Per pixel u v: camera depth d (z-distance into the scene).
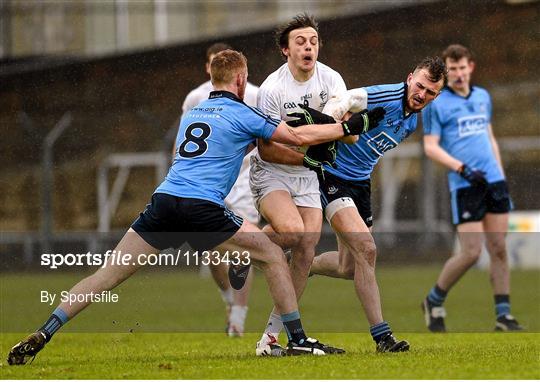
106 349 23.75
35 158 55.88
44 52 64.88
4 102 52.50
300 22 21.45
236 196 29.12
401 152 60.75
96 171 56.91
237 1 69.81
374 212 57.41
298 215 21.45
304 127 20.48
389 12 44.97
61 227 57.94
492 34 50.94
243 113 20.25
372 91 21.44
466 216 28.59
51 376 18.00
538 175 58.41
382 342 21.31
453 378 17.02
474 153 29.44
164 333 27.75
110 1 66.44
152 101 51.19
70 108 52.81
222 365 19.31
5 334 27.69
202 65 49.88
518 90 58.31
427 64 21.52
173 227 20.02
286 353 20.83
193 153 20.14
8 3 64.00
